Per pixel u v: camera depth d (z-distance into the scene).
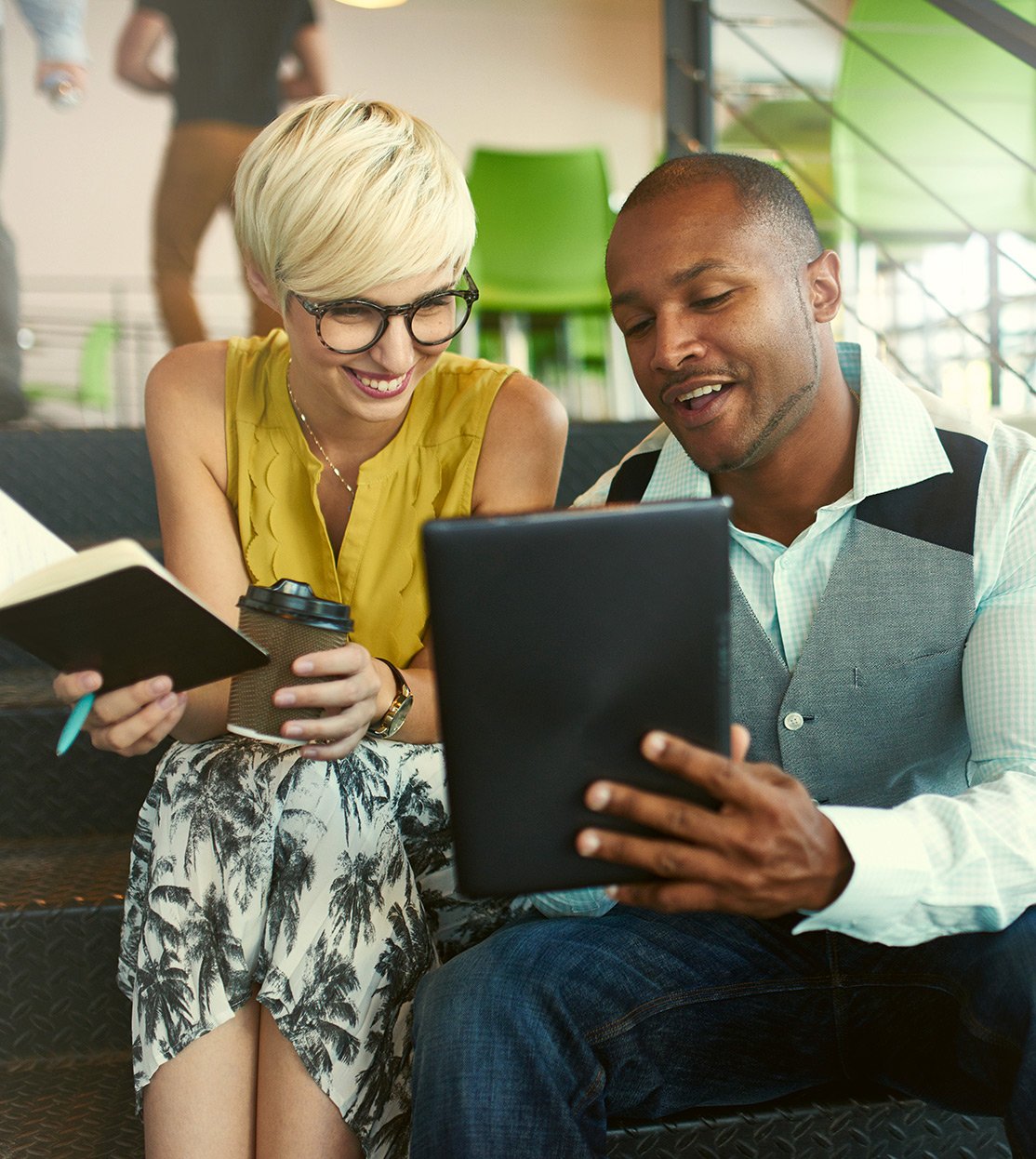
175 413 1.31
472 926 1.19
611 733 0.73
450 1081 0.87
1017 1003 0.86
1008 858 0.85
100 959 1.34
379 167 1.09
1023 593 1.00
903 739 1.04
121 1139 1.17
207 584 1.27
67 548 1.03
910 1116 1.08
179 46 3.03
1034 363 3.12
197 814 1.05
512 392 1.31
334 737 1.01
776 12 5.02
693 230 1.00
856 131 2.52
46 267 4.75
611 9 5.23
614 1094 1.00
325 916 1.02
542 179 3.47
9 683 1.79
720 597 0.72
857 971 0.99
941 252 3.46
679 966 0.98
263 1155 1.00
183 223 3.14
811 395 1.03
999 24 1.74
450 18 5.14
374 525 1.28
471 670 0.71
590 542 0.71
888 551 1.03
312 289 1.12
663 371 1.02
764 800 0.73
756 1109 1.06
